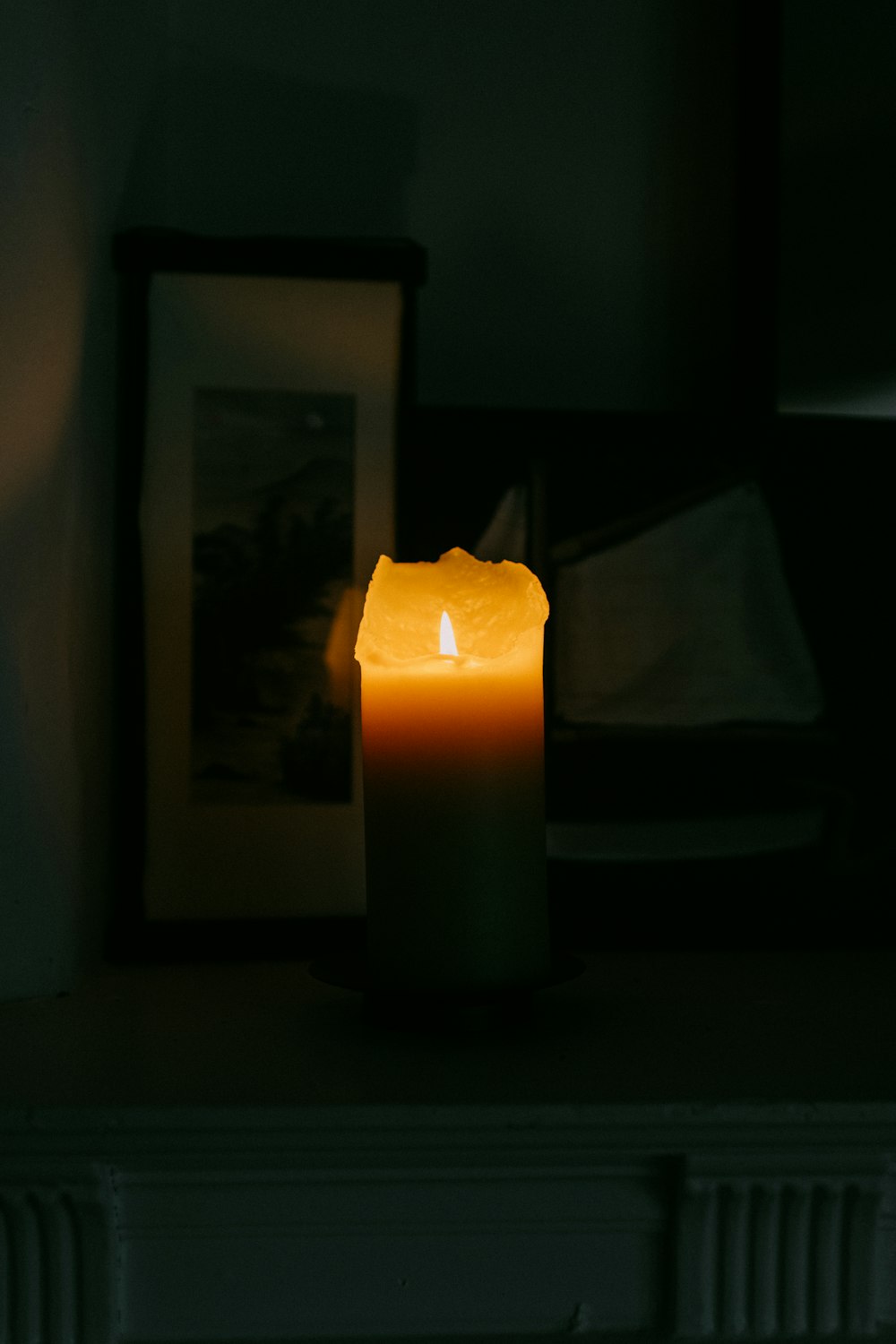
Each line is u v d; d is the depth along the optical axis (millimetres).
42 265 1044
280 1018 1022
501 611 1026
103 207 1114
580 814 1145
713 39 1207
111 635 1141
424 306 1206
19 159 1031
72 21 1064
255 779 1126
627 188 1210
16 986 1042
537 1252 958
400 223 1204
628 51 1207
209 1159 931
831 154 1166
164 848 1118
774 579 1157
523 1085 942
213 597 1130
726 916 1146
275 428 1136
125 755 1119
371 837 997
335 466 1137
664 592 1153
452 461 1147
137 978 1087
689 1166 941
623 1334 960
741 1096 933
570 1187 956
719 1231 956
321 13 1198
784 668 1156
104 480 1126
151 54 1171
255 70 1197
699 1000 1051
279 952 1118
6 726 1026
